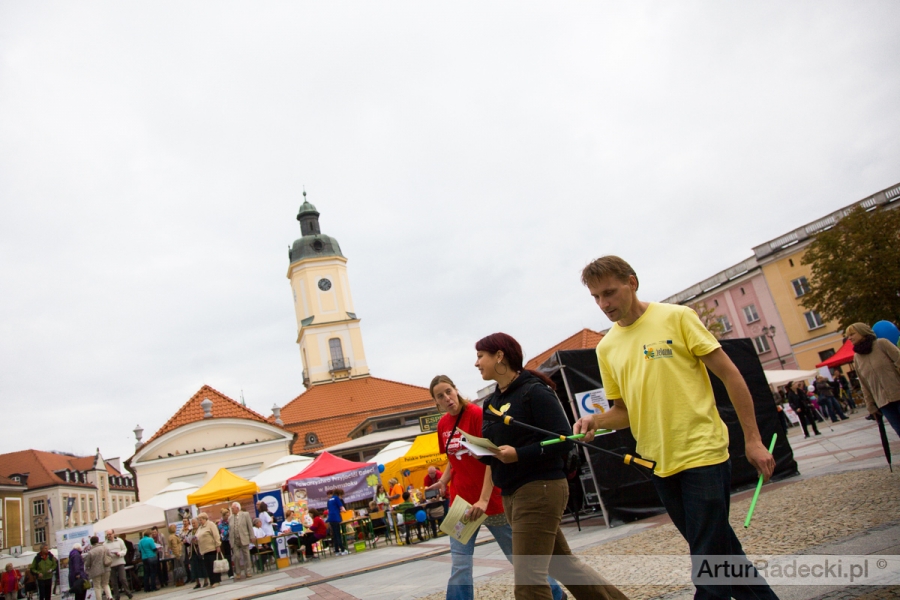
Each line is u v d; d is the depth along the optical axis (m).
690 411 3.13
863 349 7.14
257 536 17.38
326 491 19.44
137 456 34.12
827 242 32.12
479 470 4.47
